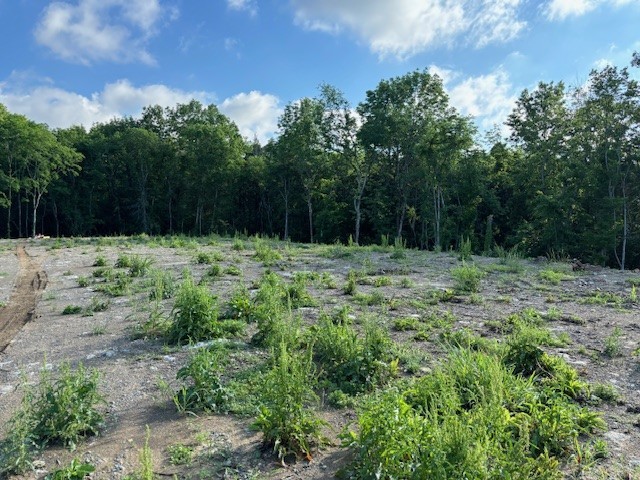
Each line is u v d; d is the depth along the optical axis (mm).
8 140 38312
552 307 8828
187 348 6484
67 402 4242
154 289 9898
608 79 28703
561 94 35344
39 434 4102
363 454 3354
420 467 3090
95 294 10609
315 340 5969
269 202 51156
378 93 37969
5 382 5586
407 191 39312
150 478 3271
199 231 49625
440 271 13633
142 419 4574
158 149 49188
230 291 10156
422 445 3213
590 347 6457
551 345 6512
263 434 4043
